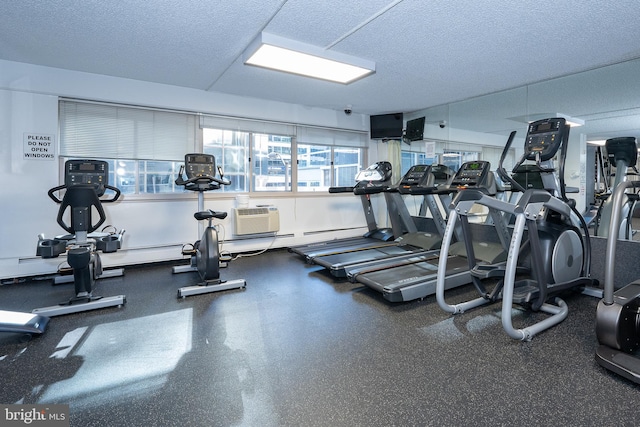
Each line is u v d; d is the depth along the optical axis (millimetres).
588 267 3219
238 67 3777
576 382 1837
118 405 1675
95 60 3590
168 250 4586
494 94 4715
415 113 5988
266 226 5098
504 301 2182
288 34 2916
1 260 3686
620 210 2023
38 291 3494
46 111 3818
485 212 4902
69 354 2182
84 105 4035
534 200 2291
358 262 3979
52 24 2771
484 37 2926
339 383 1856
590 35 2871
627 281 3301
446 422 1539
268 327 2596
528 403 1665
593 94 3721
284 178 5664
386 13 2543
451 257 4160
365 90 4641
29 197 3793
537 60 3465
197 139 4750
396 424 1532
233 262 4750
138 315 2830
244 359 2119
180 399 1722
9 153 3695
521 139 4410
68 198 2760
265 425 1535
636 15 2520
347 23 2711
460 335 2436
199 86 4504
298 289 3541
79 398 1728
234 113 4922
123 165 4410
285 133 5484
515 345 2271
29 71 3697
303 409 1642
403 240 5055
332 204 6105
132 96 4223
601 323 2033
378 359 2109
